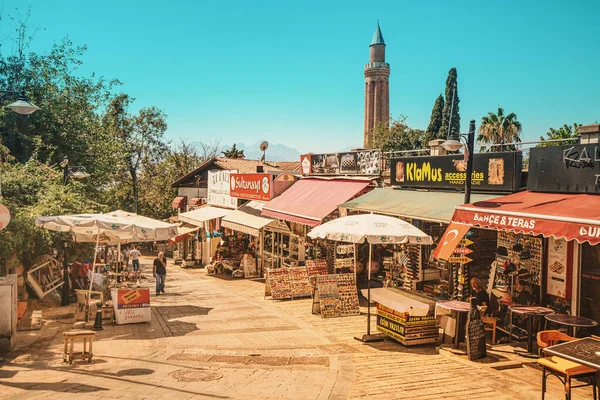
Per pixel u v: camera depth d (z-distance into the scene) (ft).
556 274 36.19
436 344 38.24
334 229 39.91
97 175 96.48
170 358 34.58
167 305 57.62
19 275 53.93
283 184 78.54
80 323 46.60
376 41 407.64
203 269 104.47
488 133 159.12
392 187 59.67
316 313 51.26
